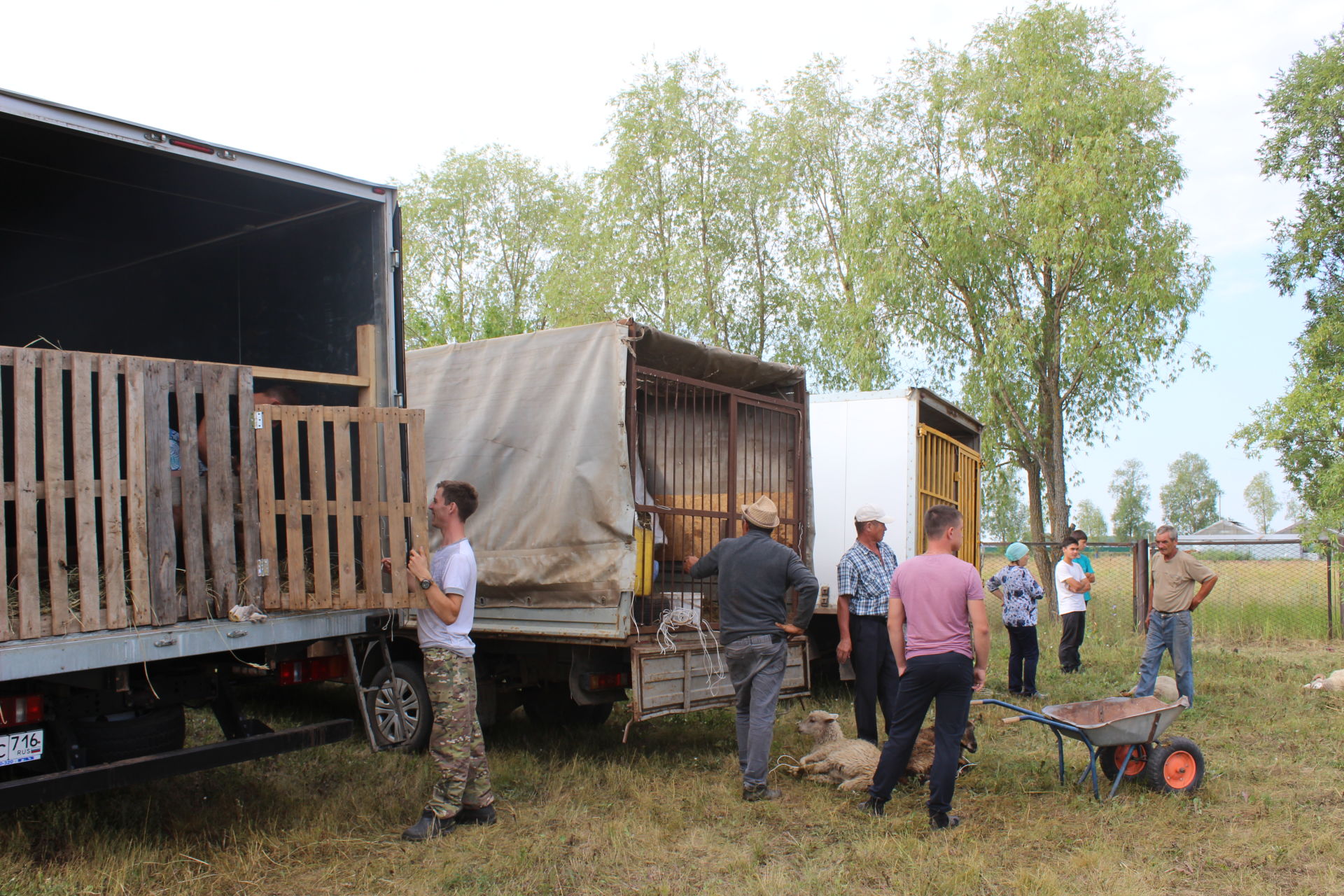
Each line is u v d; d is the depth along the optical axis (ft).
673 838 15.21
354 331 18.54
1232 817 16.30
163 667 14.90
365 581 15.12
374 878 13.21
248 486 14.96
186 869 13.24
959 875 13.29
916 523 28.04
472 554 15.34
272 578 15.15
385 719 20.49
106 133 13.84
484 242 93.04
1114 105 50.72
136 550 13.50
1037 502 58.18
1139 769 17.62
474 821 15.56
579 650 19.40
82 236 21.01
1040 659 37.29
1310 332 57.00
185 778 17.52
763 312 71.67
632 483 18.98
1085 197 49.62
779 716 24.71
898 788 17.87
